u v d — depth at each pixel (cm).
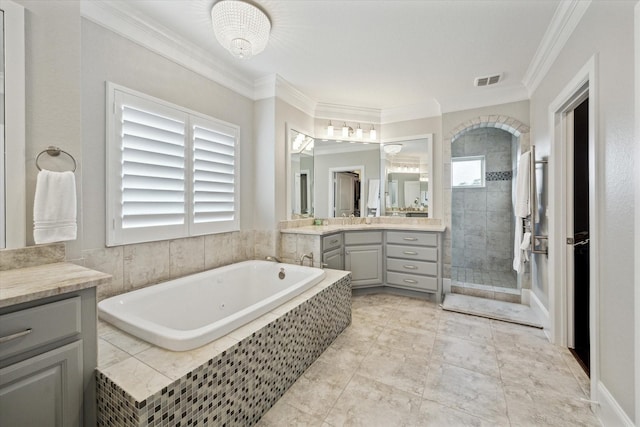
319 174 393
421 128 395
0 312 92
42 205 136
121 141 204
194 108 260
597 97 158
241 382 147
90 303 118
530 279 323
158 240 230
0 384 93
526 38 234
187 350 137
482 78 307
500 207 475
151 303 204
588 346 233
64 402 109
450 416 157
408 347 234
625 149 133
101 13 192
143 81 219
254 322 168
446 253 371
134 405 105
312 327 212
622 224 136
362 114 411
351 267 358
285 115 338
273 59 272
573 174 233
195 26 222
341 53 260
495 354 222
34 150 138
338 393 177
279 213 330
